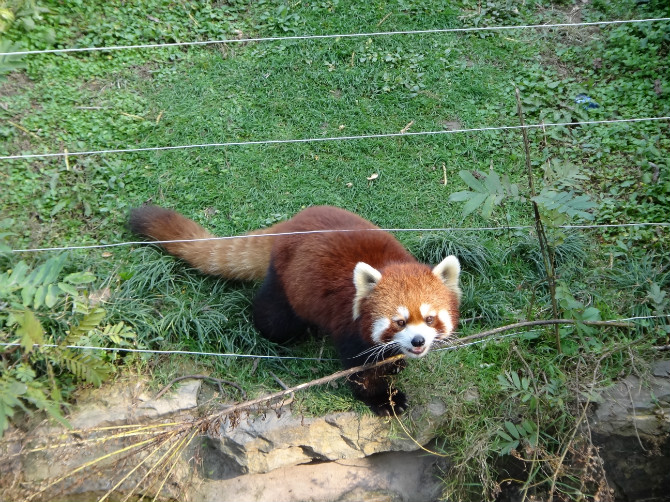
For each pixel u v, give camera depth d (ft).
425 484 7.57
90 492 7.28
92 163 8.75
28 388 6.94
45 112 9.07
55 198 8.52
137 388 7.48
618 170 8.81
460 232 8.46
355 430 7.38
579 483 7.39
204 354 7.68
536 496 7.48
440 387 7.48
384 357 7.21
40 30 9.52
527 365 7.43
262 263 7.93
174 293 8.05
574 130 9.13
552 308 7.80
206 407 7.41
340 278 7.30
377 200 8.76
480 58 9.76
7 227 7.77
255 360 7.70
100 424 7.32
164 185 8.75
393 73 9.64
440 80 9.59
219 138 9.09
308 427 7.34
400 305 6.93
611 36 9.80
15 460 7.25
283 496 7.43
